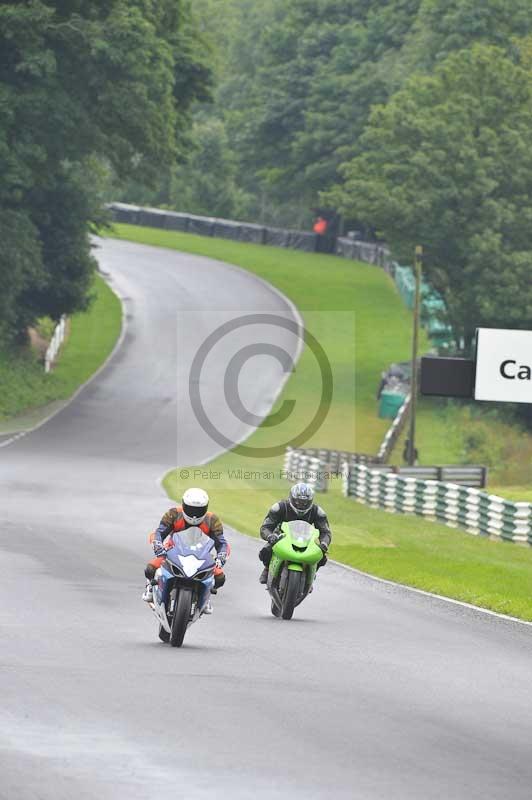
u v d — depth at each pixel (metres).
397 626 64.12
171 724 38.28
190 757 34.44
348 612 68.75
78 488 140.75
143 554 88.94
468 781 33.59
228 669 48.56
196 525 56.19
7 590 68.12
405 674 50.03
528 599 77.94
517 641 61.41
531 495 153.38
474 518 128.75
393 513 141.25
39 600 65.12
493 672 51.81
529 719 42.69
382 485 148.38
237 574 82.94
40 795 30.23
